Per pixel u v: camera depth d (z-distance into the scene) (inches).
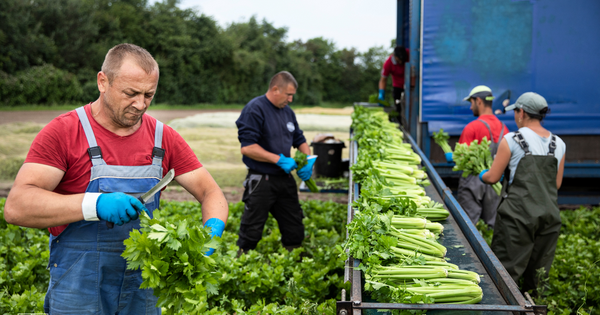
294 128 205.2
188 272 76.0
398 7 363.9
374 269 100.5
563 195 289.9
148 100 85.8
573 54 258.5
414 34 265.9
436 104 265.1
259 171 192.1
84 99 1216.2
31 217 77.7
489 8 258.1
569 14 256.4
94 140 85.3
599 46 256.5
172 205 281.3
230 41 1739.7
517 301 86.4
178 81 1531.7
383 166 175.0
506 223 150.4
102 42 1352.1
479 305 85.4
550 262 153.0
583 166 266.4
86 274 86.3
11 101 1039.0
